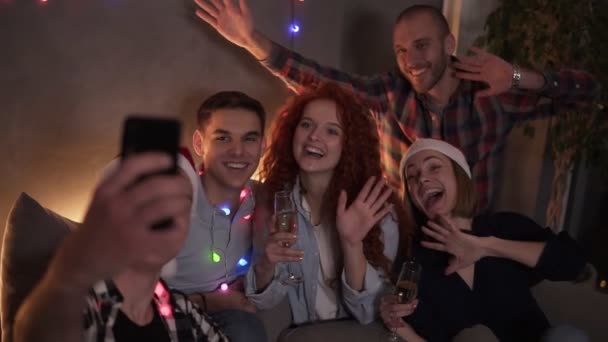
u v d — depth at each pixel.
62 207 2.08
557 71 2.28
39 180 2.01
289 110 2.01
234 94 1.92
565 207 3.12
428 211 1.94
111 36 2.05
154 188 0.49
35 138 1.97
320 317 1.99
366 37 2.81
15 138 1.93
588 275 2.05
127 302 1.13
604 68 2.54
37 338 0.66
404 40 2.28
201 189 1.85
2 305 1.60
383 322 1.89
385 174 2.57
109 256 0.51
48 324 0.65
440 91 2.35
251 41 2.14
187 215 0.91
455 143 2.39
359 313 1.86
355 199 1.75
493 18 2.70
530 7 2.57
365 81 2.42
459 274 1.90
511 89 2.20
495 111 2.36
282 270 1.90
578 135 2.66
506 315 1.89
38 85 1.94
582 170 3.13
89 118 2.07
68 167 2.06
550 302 2.09
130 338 1.13
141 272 1.09
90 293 1.07
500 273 1.91
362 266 1.82
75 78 2.01
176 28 2.20
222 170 1.87
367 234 1.89
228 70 2.38
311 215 1.98
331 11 2.64
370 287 1.84
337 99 1.92
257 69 2.47
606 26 2.55
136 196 0.48
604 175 2.75
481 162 2.43
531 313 1.90
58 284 0.58
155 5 2.13
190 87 2.28
